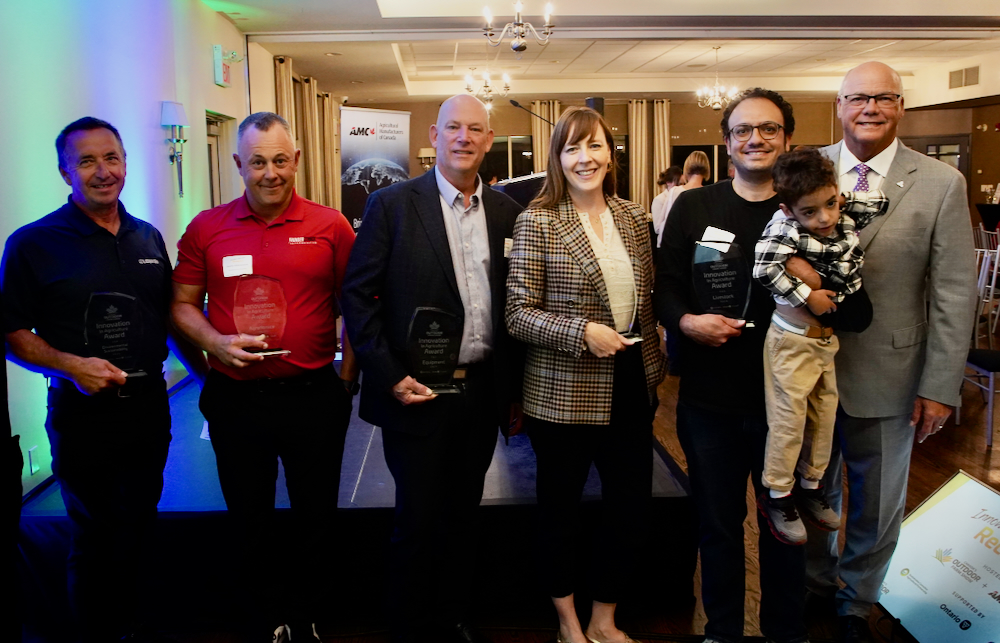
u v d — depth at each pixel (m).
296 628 2.19
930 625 2.23
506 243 2.12
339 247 2.17
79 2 4.09
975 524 2.27
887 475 2.13
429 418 2.03
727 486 2.10
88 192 1.94
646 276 2.11
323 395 2.13
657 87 13.54
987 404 4.55
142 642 2.22
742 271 1.99
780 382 1.92
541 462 2.12
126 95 4.70
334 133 12.24
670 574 2.54
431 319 1.99
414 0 7.27
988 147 13.26
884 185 2.03
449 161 2.02
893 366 2.06
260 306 2.03
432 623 2.37
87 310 1.93
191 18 5.96
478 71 12.36
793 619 2.11
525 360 2.15
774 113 1.96
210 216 2.14
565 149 1.99
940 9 8.04
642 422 2.12
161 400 2.13
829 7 7.95
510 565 2.50
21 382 3.32
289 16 6.91
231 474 2.11
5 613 1.20
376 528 2.45
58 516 2.44
